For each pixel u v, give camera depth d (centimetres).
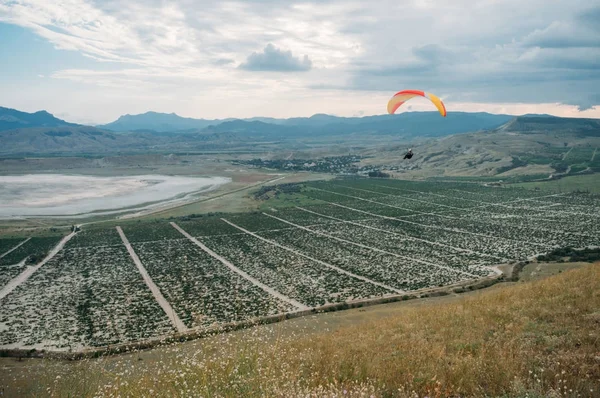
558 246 10994
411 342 1925
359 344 2084
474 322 2166
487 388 1157
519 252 10475
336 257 10256
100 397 1251
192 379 1237
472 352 1623
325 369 1429
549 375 1199
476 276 8525
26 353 5028
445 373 1290
